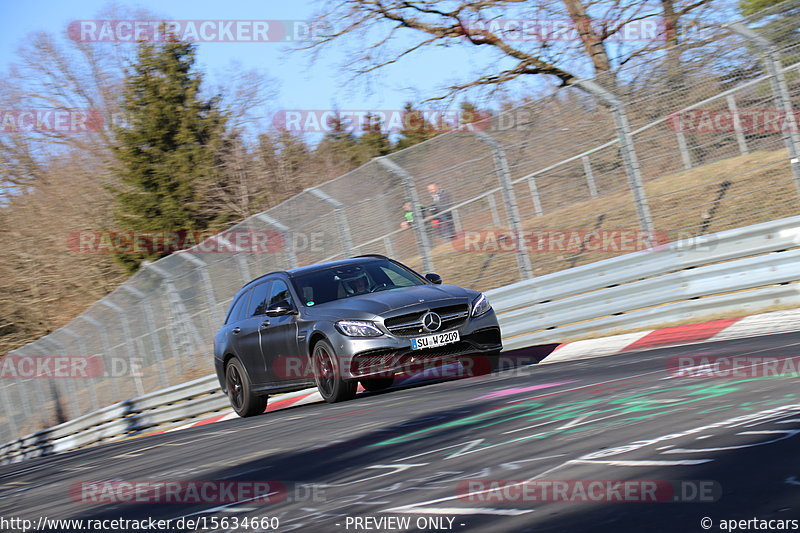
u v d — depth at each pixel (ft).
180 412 89.30
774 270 53.11
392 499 20.06
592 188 66.33
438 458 24.36
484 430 27.84
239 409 62.75
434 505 18.54
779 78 56.34
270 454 32.71
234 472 30.07
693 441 20.15
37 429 127.85
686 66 61.41
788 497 14.46
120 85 228.84
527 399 33.71
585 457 20.63
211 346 89.92
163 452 44.06
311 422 41.73
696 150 61.93
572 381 37.99
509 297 66.95
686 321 57.21
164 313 95.66
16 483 46.19
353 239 77.51
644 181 64.49
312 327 52.26
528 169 68.59
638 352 48.14
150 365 99.50
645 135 63.87
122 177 192.24
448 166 71.77
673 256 57.98
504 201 68.44
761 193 61.72
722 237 55.52
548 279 64.49
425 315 49.29
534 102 67.92
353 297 53.26
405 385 59.47
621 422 24.56
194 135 192.34
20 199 218.59
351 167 222.28
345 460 27.40
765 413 22.02
